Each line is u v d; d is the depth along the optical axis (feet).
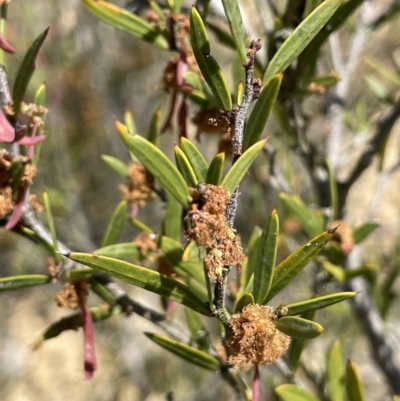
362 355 2.54
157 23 0.90
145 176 0.93
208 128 0.90
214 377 2.77
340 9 0.91
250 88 0.73
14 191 0.80
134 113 2.97
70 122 2.84
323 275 1.05
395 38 2.21
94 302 2.10
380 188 1.35
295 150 1.13
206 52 0.74
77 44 2.74
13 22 2.50
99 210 3.00
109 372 3.16
